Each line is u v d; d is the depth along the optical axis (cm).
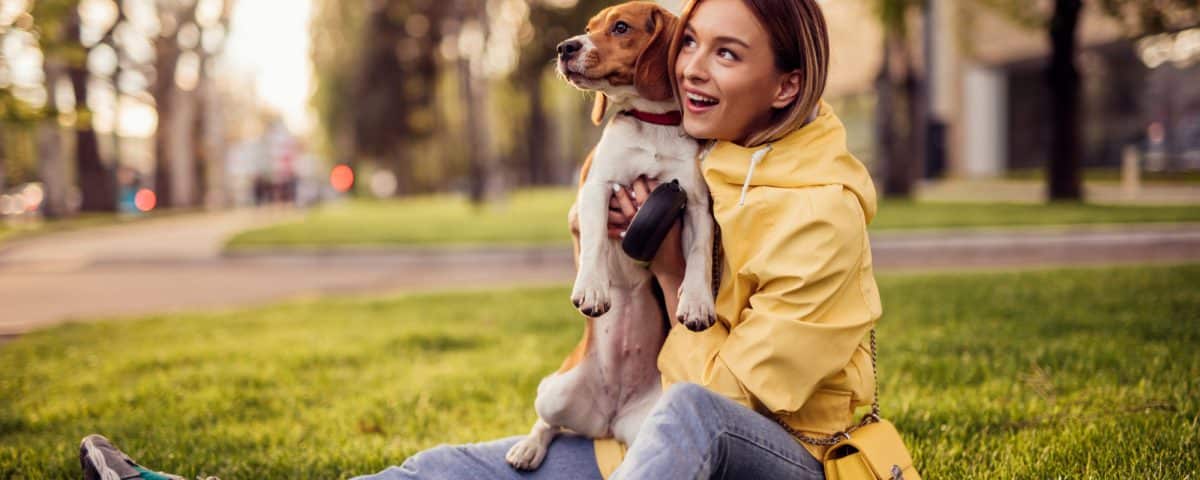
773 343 177
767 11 191
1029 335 482
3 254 1395
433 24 3519
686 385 174
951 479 277
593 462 218
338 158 3975
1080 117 1664
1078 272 720
